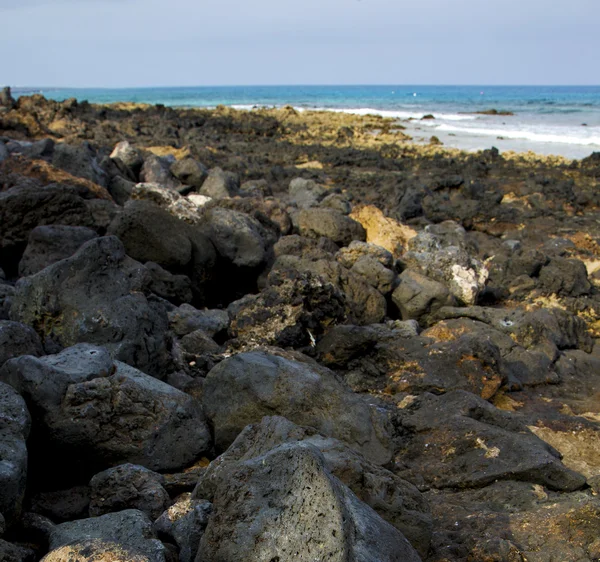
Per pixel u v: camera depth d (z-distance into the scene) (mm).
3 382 4977
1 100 40969
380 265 10617
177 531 4012
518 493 5281
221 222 11148
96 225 10812
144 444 5324
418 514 4316
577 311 11633
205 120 49781
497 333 9102
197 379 7016
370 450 5621
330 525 3336
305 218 13469
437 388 7629
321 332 8492
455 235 14094
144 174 17500
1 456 4191
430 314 10664
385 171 29625
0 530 3701
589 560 4242
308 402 5699
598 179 27266
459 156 34031
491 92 178500
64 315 6648
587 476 5848
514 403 7855
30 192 10203
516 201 22484
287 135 46656
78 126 35219
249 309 8430
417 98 126062
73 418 5094
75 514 4871
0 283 9047
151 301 7387
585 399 8250
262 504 3527
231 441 5746
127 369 5723
